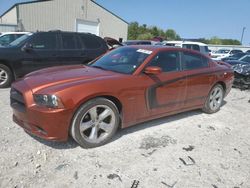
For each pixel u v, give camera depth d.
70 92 3.35
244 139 4.49
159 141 4.08
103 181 3.00
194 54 5.19
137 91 3.99
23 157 3.36
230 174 3.35
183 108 4.97
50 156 3.43
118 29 34.44
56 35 7.82
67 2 29.41
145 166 3.36
